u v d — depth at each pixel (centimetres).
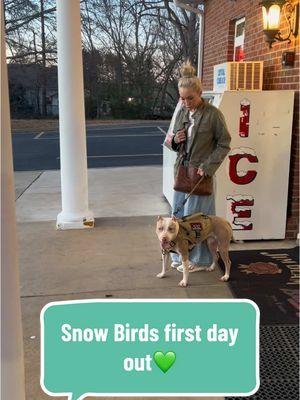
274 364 298
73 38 555
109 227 597
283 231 527
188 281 423
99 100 2877
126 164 1137
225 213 516
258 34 600
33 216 660
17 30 2784
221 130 403
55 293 409
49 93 2895
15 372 189
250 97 494
